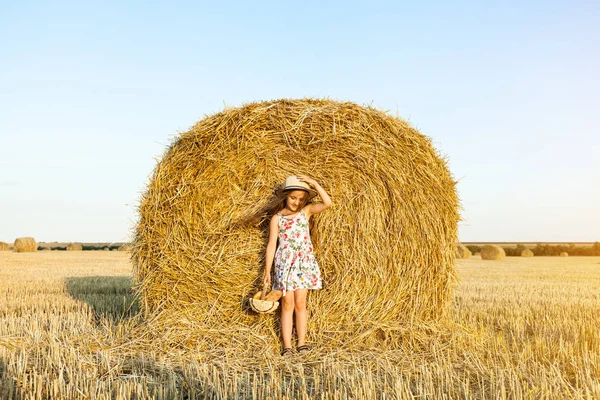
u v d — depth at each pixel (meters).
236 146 5.98
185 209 5.98
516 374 4.31
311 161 5.94
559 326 6.51
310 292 5.80
